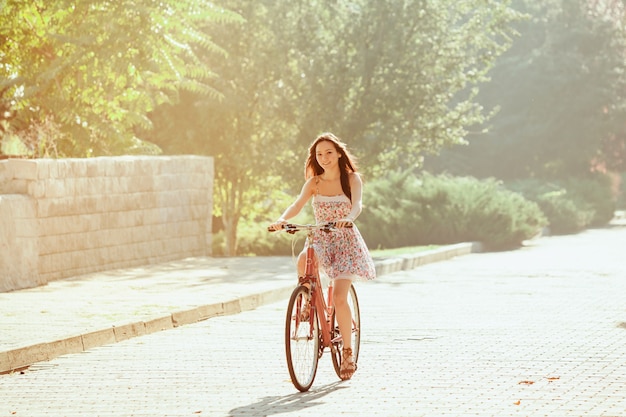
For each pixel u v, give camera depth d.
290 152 66.19
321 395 19.19
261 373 21.58
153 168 44.69
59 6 47.03
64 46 48.62
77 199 39.59
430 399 18.53
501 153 107.62
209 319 30.39
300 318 19.70
